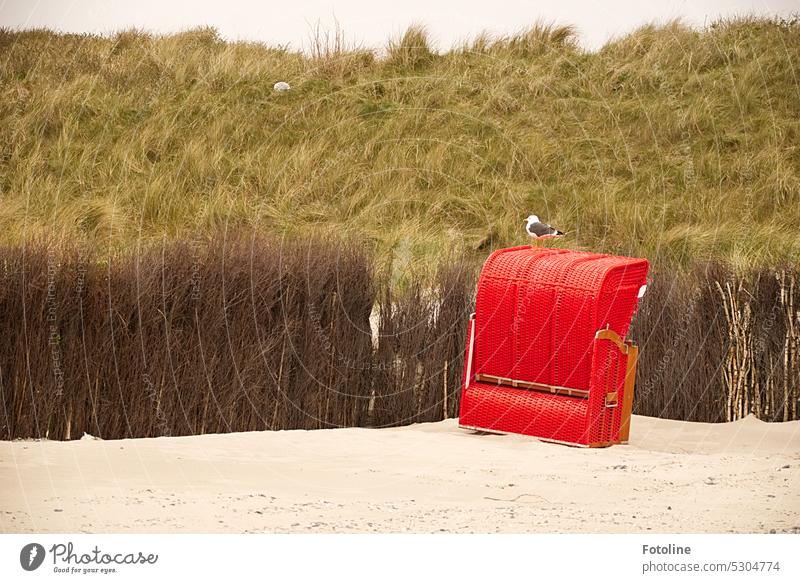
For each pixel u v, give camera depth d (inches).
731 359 1106.1
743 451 939.3
